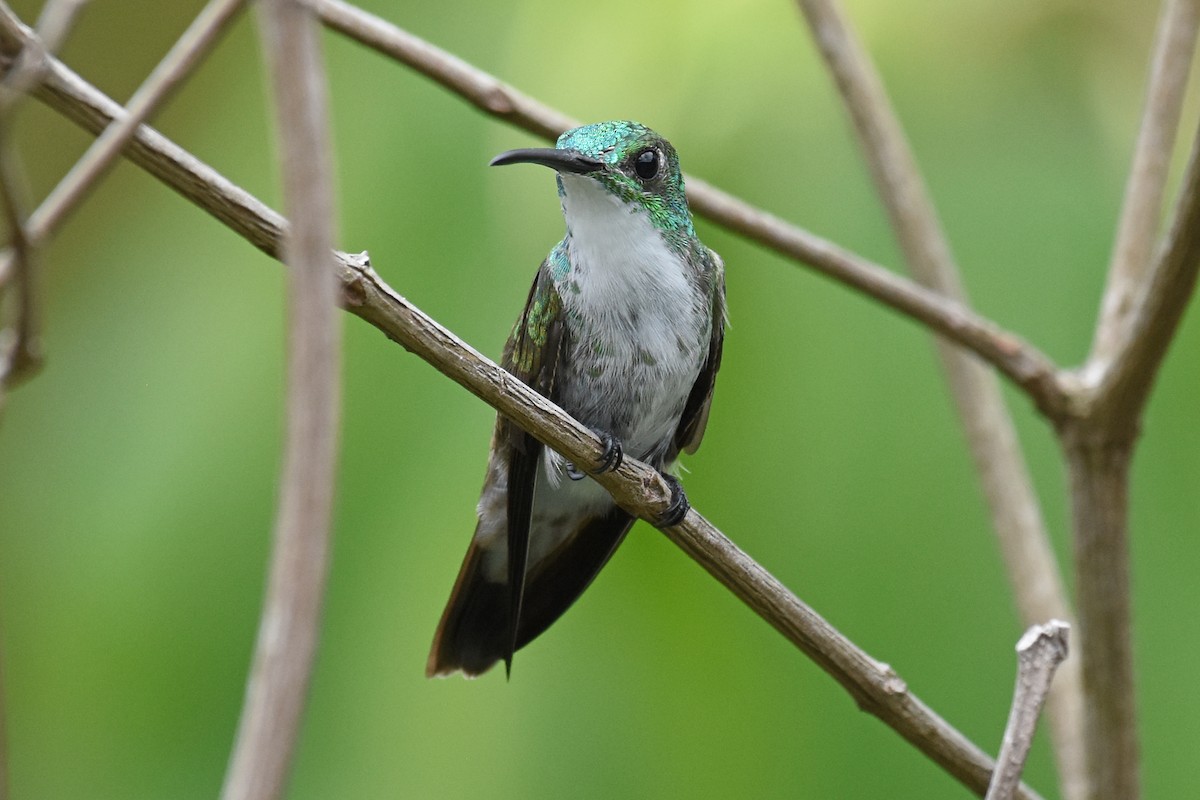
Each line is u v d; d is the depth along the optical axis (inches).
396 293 204.5
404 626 254.4
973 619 257.4
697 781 258.4
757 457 257.3
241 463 256.8
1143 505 264.2
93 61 386.9
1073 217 265.6
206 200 178.1
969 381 263.0
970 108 274.2
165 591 255.1
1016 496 261.6
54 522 266.1
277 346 261.4
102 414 265.9
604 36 275.9
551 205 266.5
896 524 257.1
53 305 316.8
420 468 258.8
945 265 267.0
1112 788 247.0
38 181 392.5
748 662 261.6
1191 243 221.9
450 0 286.4
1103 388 242.5
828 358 260.5
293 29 100.8
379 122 273.7
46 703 260.7
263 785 93.8
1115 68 270.4
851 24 275.1
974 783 234.7
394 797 252.7
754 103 275.1
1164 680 262.1
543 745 260.2
